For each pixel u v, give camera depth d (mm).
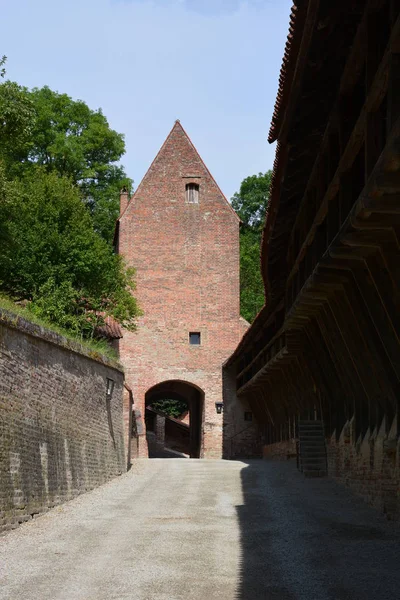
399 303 12438
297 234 20781
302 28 11953
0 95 21156
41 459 17438
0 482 14406
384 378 15148
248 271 59812
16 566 11250
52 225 28625
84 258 28672
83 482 21391
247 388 37812
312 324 21047
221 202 44750
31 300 28297
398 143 8766
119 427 27891
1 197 23703
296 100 13781
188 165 44906
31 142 44375
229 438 42969
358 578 10227
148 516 16625
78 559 11766
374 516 15656
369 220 11148
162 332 43375
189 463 33438
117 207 49406
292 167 16953
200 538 13625
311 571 10727
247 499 19438
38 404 17578
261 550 12391
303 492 20312
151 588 9820
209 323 43719
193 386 44500
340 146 13688
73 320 28109
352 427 19391
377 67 11195
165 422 58125
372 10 11195
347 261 14125
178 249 44094
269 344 29844
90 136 48625
